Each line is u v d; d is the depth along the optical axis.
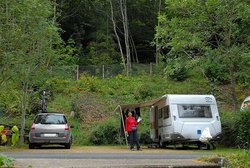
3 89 29.22
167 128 26.52
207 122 25.92
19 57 25.41
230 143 28.23
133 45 65.12
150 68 52.22
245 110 26.83
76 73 48.06
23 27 25.36
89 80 45.53
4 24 24.92
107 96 43.00
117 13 62.47
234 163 12.62
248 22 29.86
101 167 11.68
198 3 29.00
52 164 12.34
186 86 45.91
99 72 50.28
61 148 25.97
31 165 12.02
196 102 26.25
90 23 65.06
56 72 29.56
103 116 38.81
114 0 62.06
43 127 24.91
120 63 57.12
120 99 42.56
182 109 26.05
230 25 29.08
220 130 26.05
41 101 37.66
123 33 63.97
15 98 34.84
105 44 59.81
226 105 39.59
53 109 39.12
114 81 47.59
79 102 40.66
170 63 31.50
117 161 13.45
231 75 30.20
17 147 26.17
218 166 12.43
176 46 29.34
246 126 26.47
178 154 19.89
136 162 13.09
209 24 29.61
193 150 25.06
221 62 30.06
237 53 29.03
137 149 24.52
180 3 29.25
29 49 26.53
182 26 29.78
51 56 28.53
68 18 64.69
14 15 25.20
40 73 28.44
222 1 28.53
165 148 27.81
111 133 32.44
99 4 62.47
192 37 29.02
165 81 48.09
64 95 42.94
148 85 45.19
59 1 62.59
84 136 33.19
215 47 30.44
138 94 43.34
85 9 64.50
